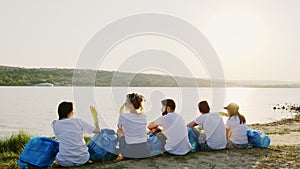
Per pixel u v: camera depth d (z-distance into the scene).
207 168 5.69
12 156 7.14
